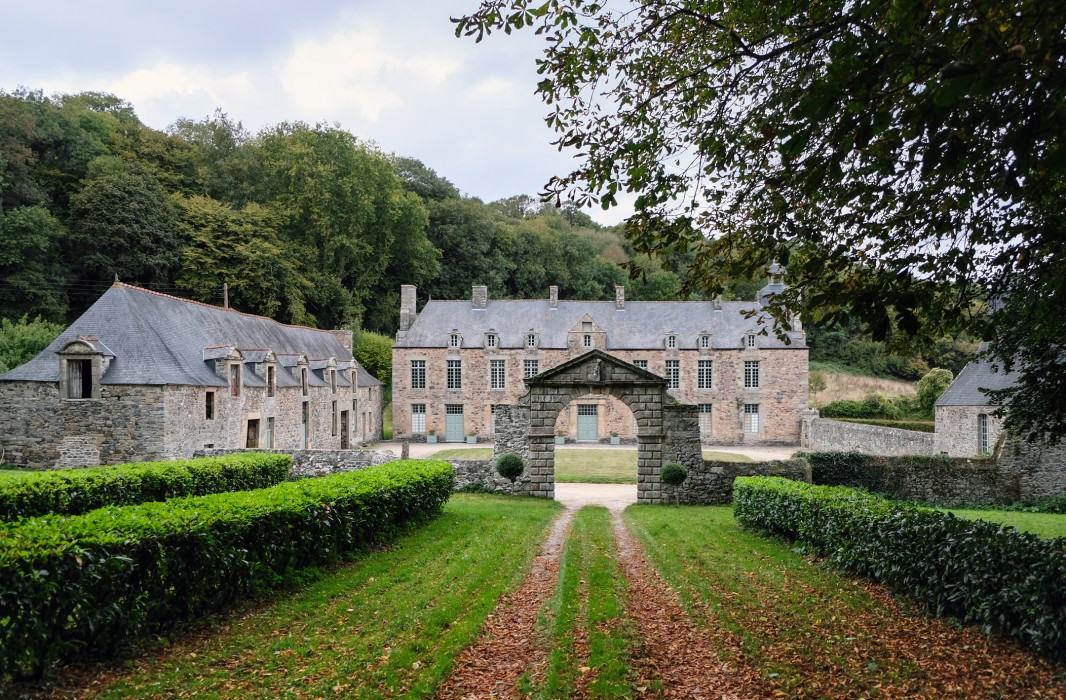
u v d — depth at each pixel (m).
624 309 48.12
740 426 45.41
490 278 64.62
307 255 51.38
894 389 58.41
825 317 6.32
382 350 50.41
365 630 7.13
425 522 14.33
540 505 18.64
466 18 6.31
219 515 7.77
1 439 23.55
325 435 36.56
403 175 69.75
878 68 4.36
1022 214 6.20
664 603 8.49
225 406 26.64
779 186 6.50
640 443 20.39
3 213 37.53
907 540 8.39
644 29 6.70
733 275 7.20
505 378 46.19
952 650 6.49
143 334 24.69
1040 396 8.99
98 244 41.06
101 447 23.22
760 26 6.33
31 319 37.91
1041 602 6.20
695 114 6.96
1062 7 3.77
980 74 3.68
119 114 60.00
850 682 5.79
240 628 7.16
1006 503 21.05
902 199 5.68
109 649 6.17
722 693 5.64
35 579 5.35
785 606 8.14
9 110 40.38
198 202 47.25
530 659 6.52
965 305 6.83
